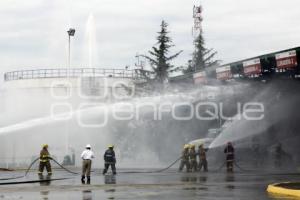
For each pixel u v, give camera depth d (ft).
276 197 43.65
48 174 82.43
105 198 43.52
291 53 107.86
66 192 50.37
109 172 93.50
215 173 88.79
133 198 43.34
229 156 94.27
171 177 76.38
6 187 57.26
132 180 69.51
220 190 51.57
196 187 55.93
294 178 72.08
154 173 89.86
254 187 55.52
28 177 75.41
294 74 117.91
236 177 75.20
